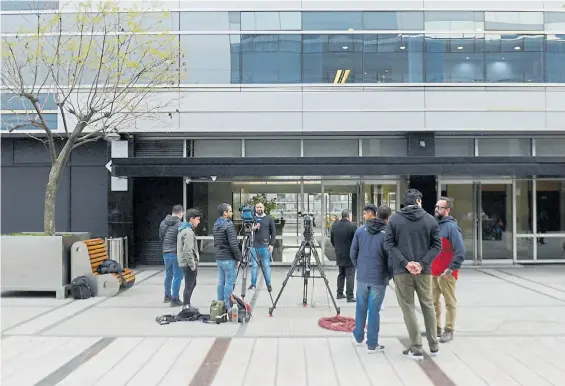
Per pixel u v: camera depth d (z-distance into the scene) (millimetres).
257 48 13570
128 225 13711
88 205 14453
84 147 14438
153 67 11594
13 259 8984
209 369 5152
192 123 13359
